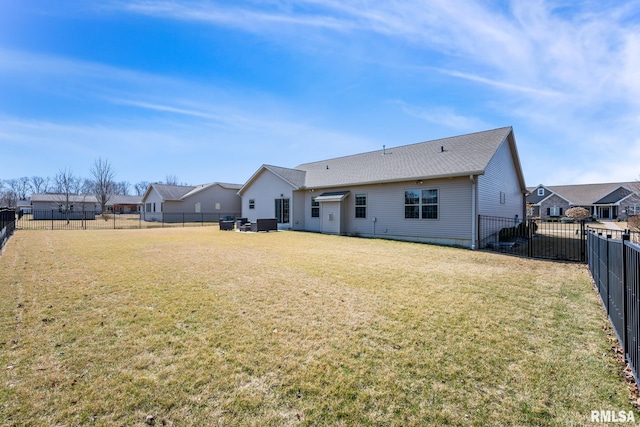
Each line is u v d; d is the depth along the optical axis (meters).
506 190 15.53
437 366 2.90
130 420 2.16
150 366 2.86
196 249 10.39
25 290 5.27
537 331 3.72
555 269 7.43
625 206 37.41
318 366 2.88
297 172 20.94
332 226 16.34
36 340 3.36
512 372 2.81
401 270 7.04
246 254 9.32
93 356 3.03
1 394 2.41
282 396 2.45
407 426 2.13
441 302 4.74
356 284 5.77
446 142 15.78
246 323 3.88
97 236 15.11
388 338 3.48
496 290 5.47
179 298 4.88
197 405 2.33
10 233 15.52
